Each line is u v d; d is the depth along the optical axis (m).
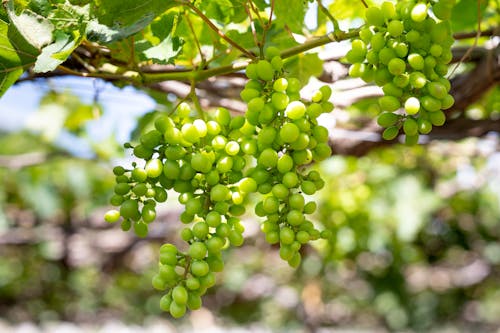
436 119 0.92
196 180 0.95
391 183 3.12
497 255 4.39
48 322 5.34
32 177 3.33
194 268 0.89
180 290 0.88
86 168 3.47
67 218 3.59
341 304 5.41
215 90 1.57
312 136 0.94
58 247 3.64
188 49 1.28
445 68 0.93
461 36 1.45
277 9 1.19
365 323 6.00
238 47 1.04
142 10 1.02
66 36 1.02
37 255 4.44
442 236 4.05
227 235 0.92
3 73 1.07
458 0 1.51
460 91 1.53
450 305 5.64
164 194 0.97
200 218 0.97
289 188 0.92
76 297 5.34
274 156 0.92
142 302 5.98
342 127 1.74
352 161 2.94
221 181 0.95
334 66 1.50
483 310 6.29
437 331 5.87
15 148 3.61
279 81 0.94
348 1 1.35
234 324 6.12
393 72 0.90
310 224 0.92
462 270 4.92
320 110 0.93
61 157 2.73
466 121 1.69
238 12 1.22
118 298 5.77
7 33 1.02
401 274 4.35
